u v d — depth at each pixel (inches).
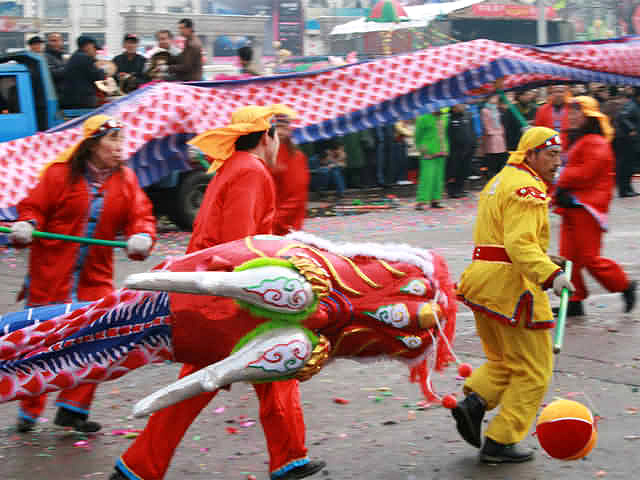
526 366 173.8
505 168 176.4
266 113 170.4
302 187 233.8
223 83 428.5
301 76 444.8
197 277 137.0
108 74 527.8
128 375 241.6
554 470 171.5
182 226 506.9
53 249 191.0
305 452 168.1
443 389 223.8
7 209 398.9
